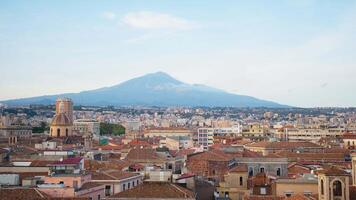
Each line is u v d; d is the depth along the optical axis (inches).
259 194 4862.2
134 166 6466.5
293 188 4616.1
